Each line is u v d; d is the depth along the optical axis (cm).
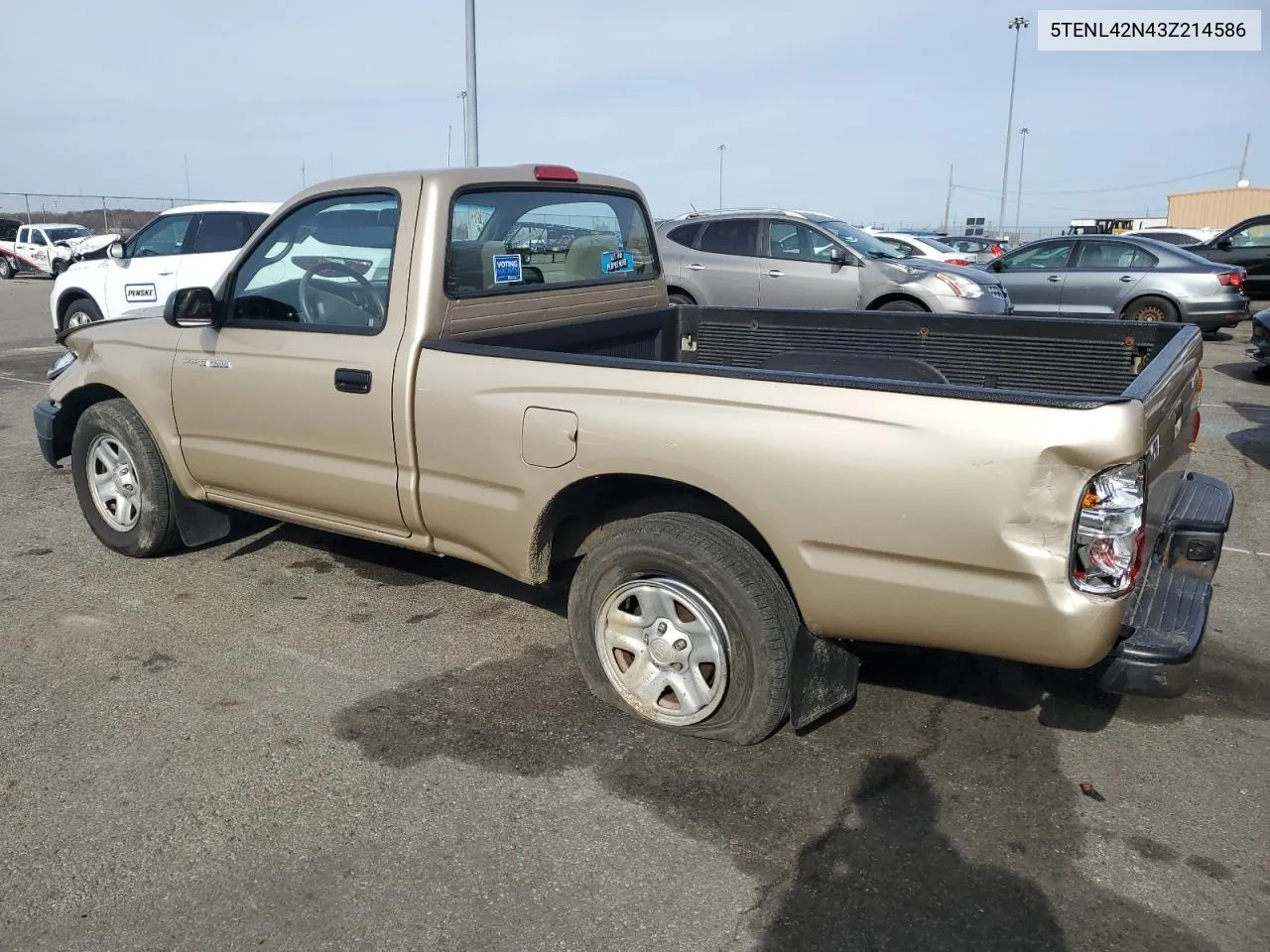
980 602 265
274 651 398
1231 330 1530
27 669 381
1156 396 270
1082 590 254
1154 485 287
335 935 246
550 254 424
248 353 406
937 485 263
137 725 341
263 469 415
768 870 268
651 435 304
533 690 366
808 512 282
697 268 1057
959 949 240
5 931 247
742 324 497
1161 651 270
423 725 342
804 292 1011
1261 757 325
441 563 492
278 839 282
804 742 331
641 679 332
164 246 1125
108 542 496
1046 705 357
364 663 388
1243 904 255
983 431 257
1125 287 1277
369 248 375
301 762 320
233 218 1084
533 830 285
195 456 442
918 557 270
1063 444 247
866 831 285
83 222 3606
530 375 330
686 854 275
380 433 370
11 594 454
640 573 324
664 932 246
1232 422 851
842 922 249
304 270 396
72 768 316
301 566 488
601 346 456
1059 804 298
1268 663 393
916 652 313
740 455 289
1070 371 417
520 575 353
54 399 502
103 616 430
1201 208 3809
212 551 507
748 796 300
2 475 658
